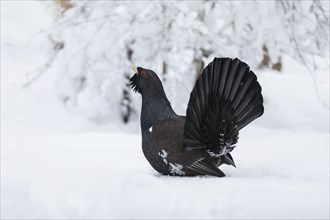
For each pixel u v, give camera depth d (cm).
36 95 2658
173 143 1211
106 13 2425
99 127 2595
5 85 2714
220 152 1223
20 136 2020
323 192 1037
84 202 1040
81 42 2530
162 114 1262
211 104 1177
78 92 2688
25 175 1281
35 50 2786
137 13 2392
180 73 2436
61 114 2589
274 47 2406
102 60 2617
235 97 1188
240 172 1313
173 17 2348
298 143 1753
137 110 2692
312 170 1318
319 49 2367
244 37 2412
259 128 2322
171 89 2384
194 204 1009
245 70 1189
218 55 2456
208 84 1178
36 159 1497
